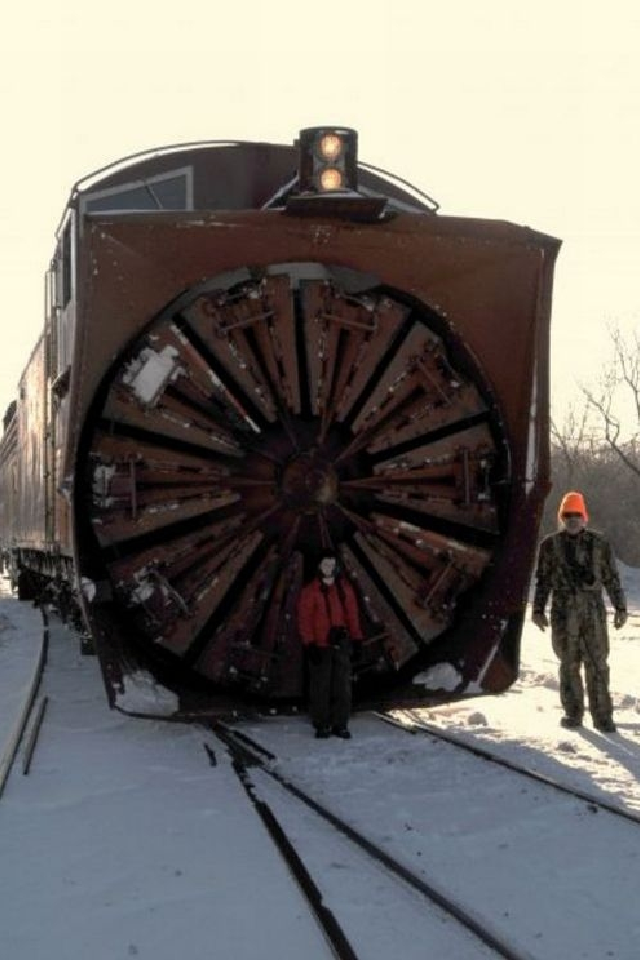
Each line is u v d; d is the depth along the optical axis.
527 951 4.58
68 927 4.96
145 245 8.52
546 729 9.74
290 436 9.21
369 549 9.39
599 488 44.25
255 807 6.93
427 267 9.11
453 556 9.48
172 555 8.96
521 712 10.82
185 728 9.80
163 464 8.97
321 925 4.84
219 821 6.64
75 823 6.66
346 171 9.14
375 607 9.41
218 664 9.05
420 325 9.41
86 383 8.60
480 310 9.30
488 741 9.12
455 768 7.98
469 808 6.87
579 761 8.27
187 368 8.90
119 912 5.14
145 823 6.63
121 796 7.30
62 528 12.41
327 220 8.78
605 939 4.74
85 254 8.45
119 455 8.91
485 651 9.63
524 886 5.42
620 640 18.30
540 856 5.90
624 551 41.09
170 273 8.61
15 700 11.62
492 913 5.04
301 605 9.17
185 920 5.02
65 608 16.66
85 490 8.89
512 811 6.79
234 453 9.11
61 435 12.25
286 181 10.84
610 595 9.76
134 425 8.88
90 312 8.52
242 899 5.29
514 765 7.92
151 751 8.79
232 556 9.12
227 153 10.79
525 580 9.55
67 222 11.43
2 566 38.06
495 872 5.63
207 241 8.64
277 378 9.12
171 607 8.93
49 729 9.79
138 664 8.96
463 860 5.84
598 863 5.77
